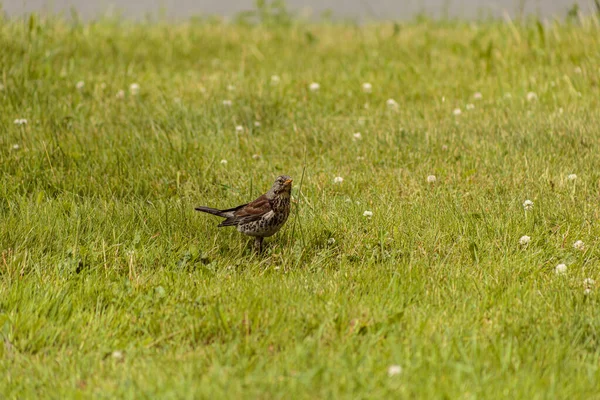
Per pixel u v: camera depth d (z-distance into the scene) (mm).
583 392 7582
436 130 16250
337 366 8000
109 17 28531
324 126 16766
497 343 8523
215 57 24016
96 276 10500
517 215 12203
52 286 10016
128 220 12219
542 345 8484
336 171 14648
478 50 22266
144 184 13945
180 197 13664
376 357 8203
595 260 11000
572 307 9398
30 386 7969
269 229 11359
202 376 7973
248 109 17594
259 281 10328
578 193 13039
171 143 15219
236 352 8430
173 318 9344
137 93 18766
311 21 31422
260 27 28922
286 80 20516
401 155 15188
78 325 9148
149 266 10992
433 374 7773
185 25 28344
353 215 12438
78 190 13656
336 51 24781
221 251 11719
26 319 9156
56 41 22969
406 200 13117
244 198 13406
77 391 7684
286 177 11336
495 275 10414
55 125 16422
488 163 14594
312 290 10023
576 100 17969
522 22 23734
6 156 14750
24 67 19484
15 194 13219
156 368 8141
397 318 9039
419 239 11617
